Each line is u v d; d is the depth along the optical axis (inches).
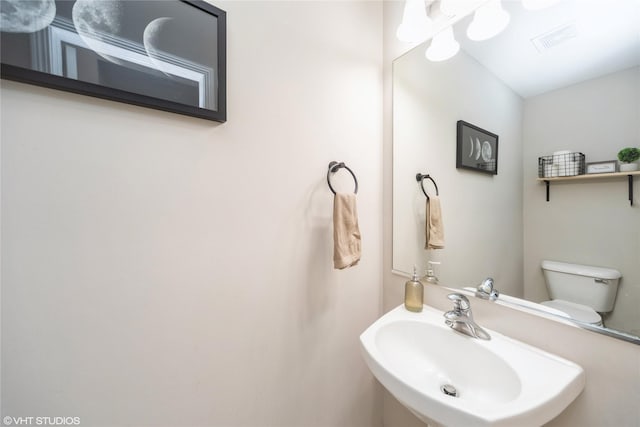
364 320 46.9
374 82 47.1
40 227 20.9
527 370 25.8
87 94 21.7
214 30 28.0
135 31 23.5
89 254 22.8
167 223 26.6
